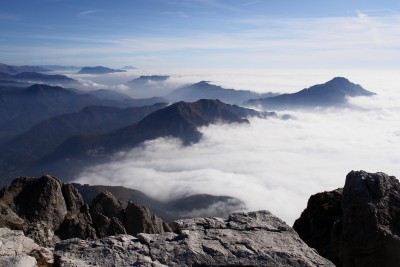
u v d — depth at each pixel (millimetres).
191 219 20594
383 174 27422
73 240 18797
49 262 17156
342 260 25562
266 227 19781
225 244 18141
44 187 48844
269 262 16875
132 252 17750
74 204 50531
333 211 31641
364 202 25562
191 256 17281
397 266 23453
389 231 24297
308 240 31062
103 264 16812
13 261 15539
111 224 49188
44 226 36812
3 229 19312
